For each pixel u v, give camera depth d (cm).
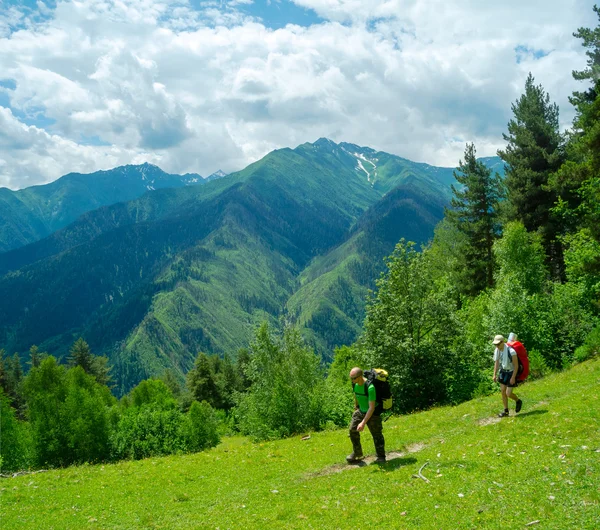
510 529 754
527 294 3581
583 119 3134
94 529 1120
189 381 10588
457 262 5103
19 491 1588
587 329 3089
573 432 1196
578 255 3212
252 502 1155
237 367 12044
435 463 1183
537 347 3069
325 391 3206
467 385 2752
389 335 2897
